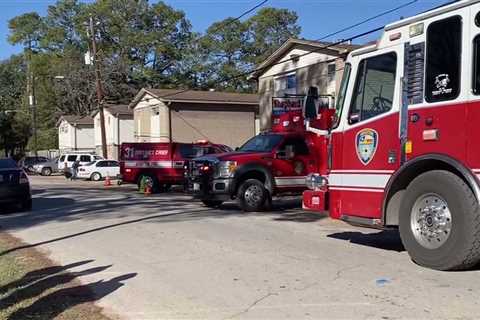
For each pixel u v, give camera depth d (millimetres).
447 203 7090
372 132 8234
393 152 7883
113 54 75188
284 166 15680
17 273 7992
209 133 45469
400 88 7789
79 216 14992
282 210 15586
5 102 91812
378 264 7730
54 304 6305
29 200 17219
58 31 82562
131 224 12945
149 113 47500
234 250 9242
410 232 7594
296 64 32438
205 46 71688
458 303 5781
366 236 10453
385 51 8078
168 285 7078
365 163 8336
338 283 6762
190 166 16562
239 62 71250
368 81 8375
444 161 7109
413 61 7617
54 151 71562
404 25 7785
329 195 9164
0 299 6531
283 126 16484
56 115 78500
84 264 8570
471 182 6816
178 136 44531
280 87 34156
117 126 54969
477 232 6852
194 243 10070
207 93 47281
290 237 10492
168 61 76125
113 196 22047
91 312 5973
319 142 10094
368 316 5477
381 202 8062
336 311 5680
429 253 7316
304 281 6941
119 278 7551
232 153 15914
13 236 11867
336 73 29375
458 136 6977
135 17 77250
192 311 5941
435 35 7328
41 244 10641
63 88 73875
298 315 5609
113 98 70688
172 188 27375
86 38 75750
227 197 15453
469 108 6863
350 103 8656
